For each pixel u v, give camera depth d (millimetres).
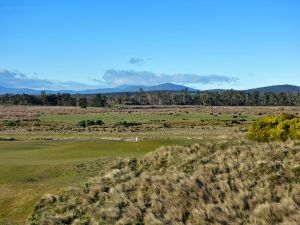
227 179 19391
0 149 42250
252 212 16547
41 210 19594
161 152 26250
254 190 18062
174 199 18219
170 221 16797
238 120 110125
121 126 94438
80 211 18719
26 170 27344
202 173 20391
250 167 20234
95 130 85188
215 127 88500
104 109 196250
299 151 21453
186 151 25453
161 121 109250
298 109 184750
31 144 47469
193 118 122875
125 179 22141
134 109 198500
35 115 145500
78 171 26453
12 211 20344
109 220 17547
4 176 26141
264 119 31922
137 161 26000
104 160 28875
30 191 22172
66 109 196375
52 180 24781
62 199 20375
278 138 29484
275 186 17969
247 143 25766
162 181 20156
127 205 18641
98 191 20469
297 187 17469
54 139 60000
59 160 31891
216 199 17953
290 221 15312
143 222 17047
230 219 16359
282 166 19656
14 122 107312
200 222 16297
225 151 23844
